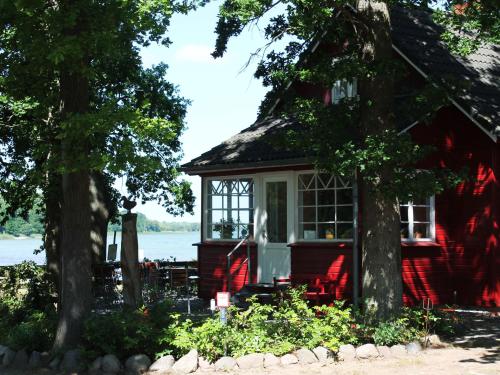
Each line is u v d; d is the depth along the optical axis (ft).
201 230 69.51
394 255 43.19
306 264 59.00
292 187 60.70
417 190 41.19
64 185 37.81
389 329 38.37
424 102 44.27
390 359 36.60
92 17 34.83
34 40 33.76
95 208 89.51
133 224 43.06
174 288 72.74
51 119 51.29
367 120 43.86
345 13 44.60
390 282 42.86
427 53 60.49
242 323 38.52
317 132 43.93
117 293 65.21
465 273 59.72
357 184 53.57
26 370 35.86
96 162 34.06
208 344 35.29
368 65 42.86
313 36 47.73
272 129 68.54
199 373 34.09
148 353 35.63
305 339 36.91
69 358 35.47
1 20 34.09
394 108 44.52
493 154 58.23
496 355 37.40
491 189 58.23
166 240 367.66
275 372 33.96
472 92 58.08
